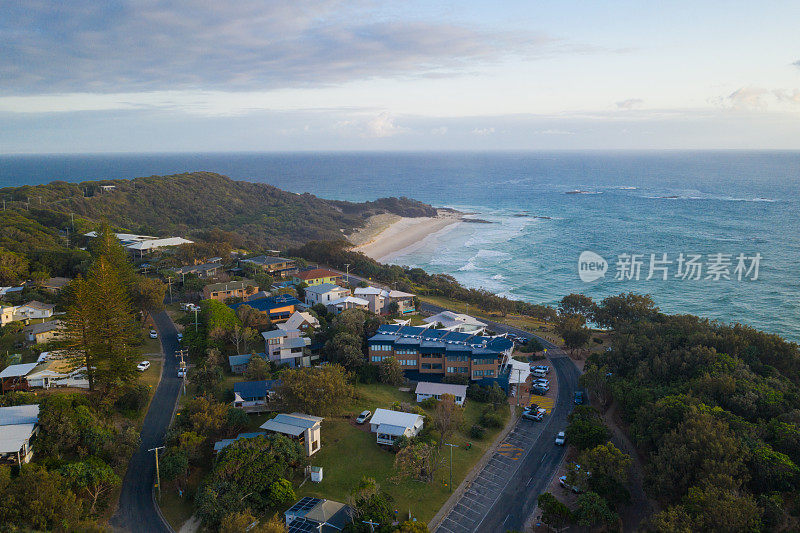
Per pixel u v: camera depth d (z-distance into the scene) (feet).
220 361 262.88
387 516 152.76
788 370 247.29
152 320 326.24
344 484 178.40
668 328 294.66
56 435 174.09
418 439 201.57
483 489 182.91
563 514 157.07
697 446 164.25
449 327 318.24
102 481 165.07
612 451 176.96
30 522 135.95
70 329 211.20
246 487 163.53
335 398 212.84
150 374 253.24
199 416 192.13
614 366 276.21
